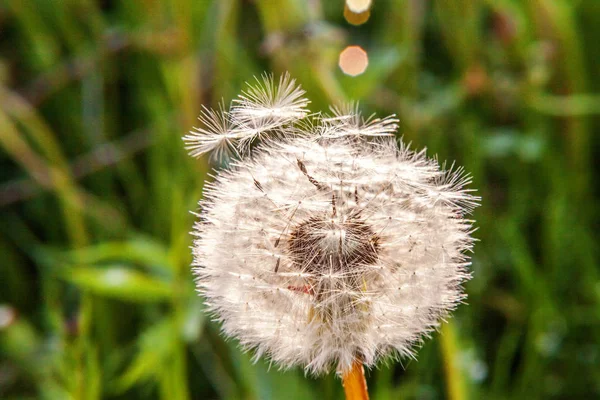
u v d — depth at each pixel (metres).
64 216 0.39
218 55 0.37
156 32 0.40
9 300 0.38
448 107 0.39
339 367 0.26
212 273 0.26
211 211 0.27
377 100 0.38
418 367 0.34
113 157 0.40
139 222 0.39
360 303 0.26
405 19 0.39
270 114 0.27
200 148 0.27
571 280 0.36
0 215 0.40
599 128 0.40
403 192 0.27
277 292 0.26
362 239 0.26
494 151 0.38
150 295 0.34
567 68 0.39
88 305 0.33
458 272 0.27
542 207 0.38
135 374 0.33
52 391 0.34
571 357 0.35
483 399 0.34
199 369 0.35
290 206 0.27
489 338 0.36
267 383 0.33
